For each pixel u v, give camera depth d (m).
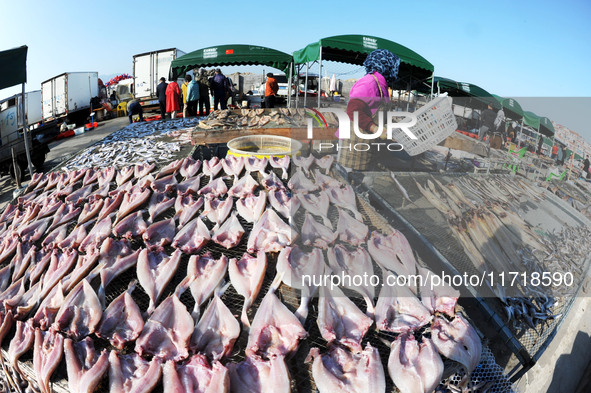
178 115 14.47
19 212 4.68
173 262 3.03
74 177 5.23
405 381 2.02
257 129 6.33
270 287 2.67
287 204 3.71
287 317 2.39
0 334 2.66
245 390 2.04
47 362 2.29
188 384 2.09
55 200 4.68
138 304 2.81
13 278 3.43
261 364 2.14
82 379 2.15
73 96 18.88
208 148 6.58
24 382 2.64
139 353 2.32
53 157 12.88
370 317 2.47
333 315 2.44
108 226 3.71
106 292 2.92
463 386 2.29
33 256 3.58
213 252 3.26
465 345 2.26
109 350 2.44
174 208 4.06
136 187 4.45
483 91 11.75
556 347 3.85
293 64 11.88
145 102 18.67
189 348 2.34
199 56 11.59
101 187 4.75
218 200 4.00
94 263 3.19
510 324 2.87
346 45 8.84
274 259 3.06
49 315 2.72
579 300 4.29
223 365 2.17
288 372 2.07
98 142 7.45
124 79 22.97
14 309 2.97
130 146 6.71
